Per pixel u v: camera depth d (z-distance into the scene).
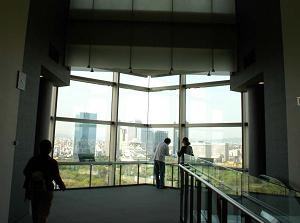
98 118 9.86
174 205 6.24
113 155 9.97
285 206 1.73
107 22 7.03
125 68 7.06
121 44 6.94
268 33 5.20
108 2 7.07
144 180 9.34
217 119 9.42
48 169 3.61
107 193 7.60
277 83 4.85
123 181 9.00
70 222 4.78
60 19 6.48
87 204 6.20
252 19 5.99
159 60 6.99
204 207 3.73
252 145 6.38
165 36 6.98
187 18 7.04
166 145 8.70
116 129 10.09
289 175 4.43
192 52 6.95
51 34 5.86
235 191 2.53
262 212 1.79
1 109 3.75
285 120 4.58
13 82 4.09
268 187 2.19
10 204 4.27
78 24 7.01
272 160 5.00
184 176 4.81
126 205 6.19
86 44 6.93
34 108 5.07
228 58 6.93
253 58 6.00
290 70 4.55
